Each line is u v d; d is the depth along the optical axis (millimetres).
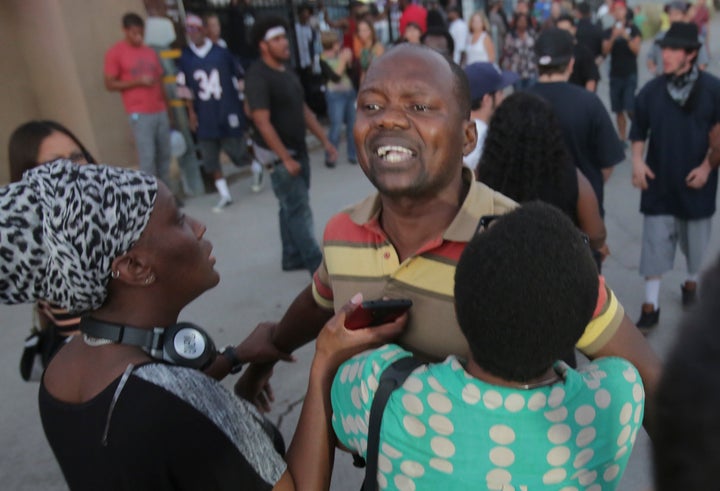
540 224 929
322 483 1169
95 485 1004
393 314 1194
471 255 948
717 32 15680
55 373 1130
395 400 1001
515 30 9406
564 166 2068
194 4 7379
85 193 1000
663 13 11656
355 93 7363
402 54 1136
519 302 892
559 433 943
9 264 1011
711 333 543
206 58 5801
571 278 905
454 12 9898
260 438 1090
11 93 6223
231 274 4688
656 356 1206
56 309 1671
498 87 2861
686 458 545
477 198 1225
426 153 1138
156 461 962
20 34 6133
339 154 8109
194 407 1010
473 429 957
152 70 5562
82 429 1016
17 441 2979
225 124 5988
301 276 4578
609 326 1174
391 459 1019
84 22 6012
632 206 5348
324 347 1186
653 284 3357
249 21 8094
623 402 993
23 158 2025
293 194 4113
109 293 1105
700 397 531
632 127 3363
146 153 5723
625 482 2348
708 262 608
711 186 3188
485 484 974
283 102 3889
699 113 3055
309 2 9094
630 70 7098
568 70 2877
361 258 1302
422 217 1226
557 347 925
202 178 6984
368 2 10328
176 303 1188
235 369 1670
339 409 1137
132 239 1052
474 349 962
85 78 6078
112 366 1057
